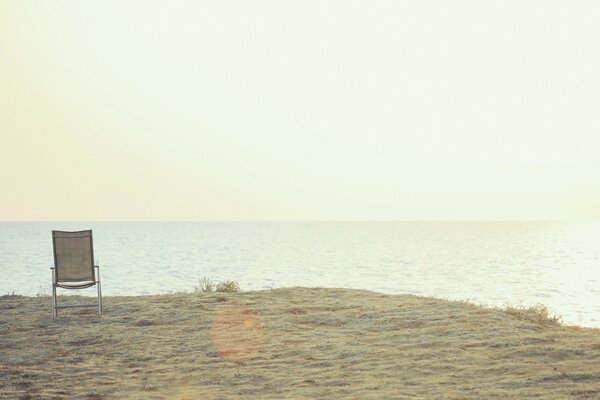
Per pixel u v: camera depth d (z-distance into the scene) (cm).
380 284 3375
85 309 1080
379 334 811
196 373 646
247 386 584
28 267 4225
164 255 5647
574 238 11012
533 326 823
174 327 903
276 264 4712
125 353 755
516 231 15888
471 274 4025
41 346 807
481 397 509
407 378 589
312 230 16712
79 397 564
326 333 835
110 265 4406
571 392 513
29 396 569
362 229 18138
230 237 10956
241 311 1009
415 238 10981
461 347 711
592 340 715
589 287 3241
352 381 587
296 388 569
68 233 998
